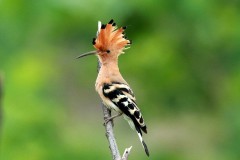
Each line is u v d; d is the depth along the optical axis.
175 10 14.17
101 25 9.59
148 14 13.95
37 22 13.33
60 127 12.45
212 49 15.02
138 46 14.89
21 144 11.86
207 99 15.44
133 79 15.38
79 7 13.03
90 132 13.12
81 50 14.31
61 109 12.79
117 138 14.41
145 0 13.69
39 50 13.59
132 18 13.89
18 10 13.14
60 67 14.31
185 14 14.20
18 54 13.11
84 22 13.42
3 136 11.74
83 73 14.73
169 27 14.66
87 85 14.97
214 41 14.78
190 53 15.21
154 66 15.17
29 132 11.98
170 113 15.47
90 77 14.85
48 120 12.25
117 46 9.38
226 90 15.08
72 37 13.92
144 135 15.09
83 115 15.71
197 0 14.15
